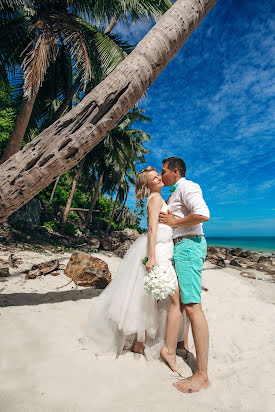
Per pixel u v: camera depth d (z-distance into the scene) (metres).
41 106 11.20
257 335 2.83
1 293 3.39
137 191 2.43
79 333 2.36
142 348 2.14
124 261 2.39
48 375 1.64
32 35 9.23
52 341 2.13
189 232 2.07
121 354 2.09
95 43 9.07
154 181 2.33
